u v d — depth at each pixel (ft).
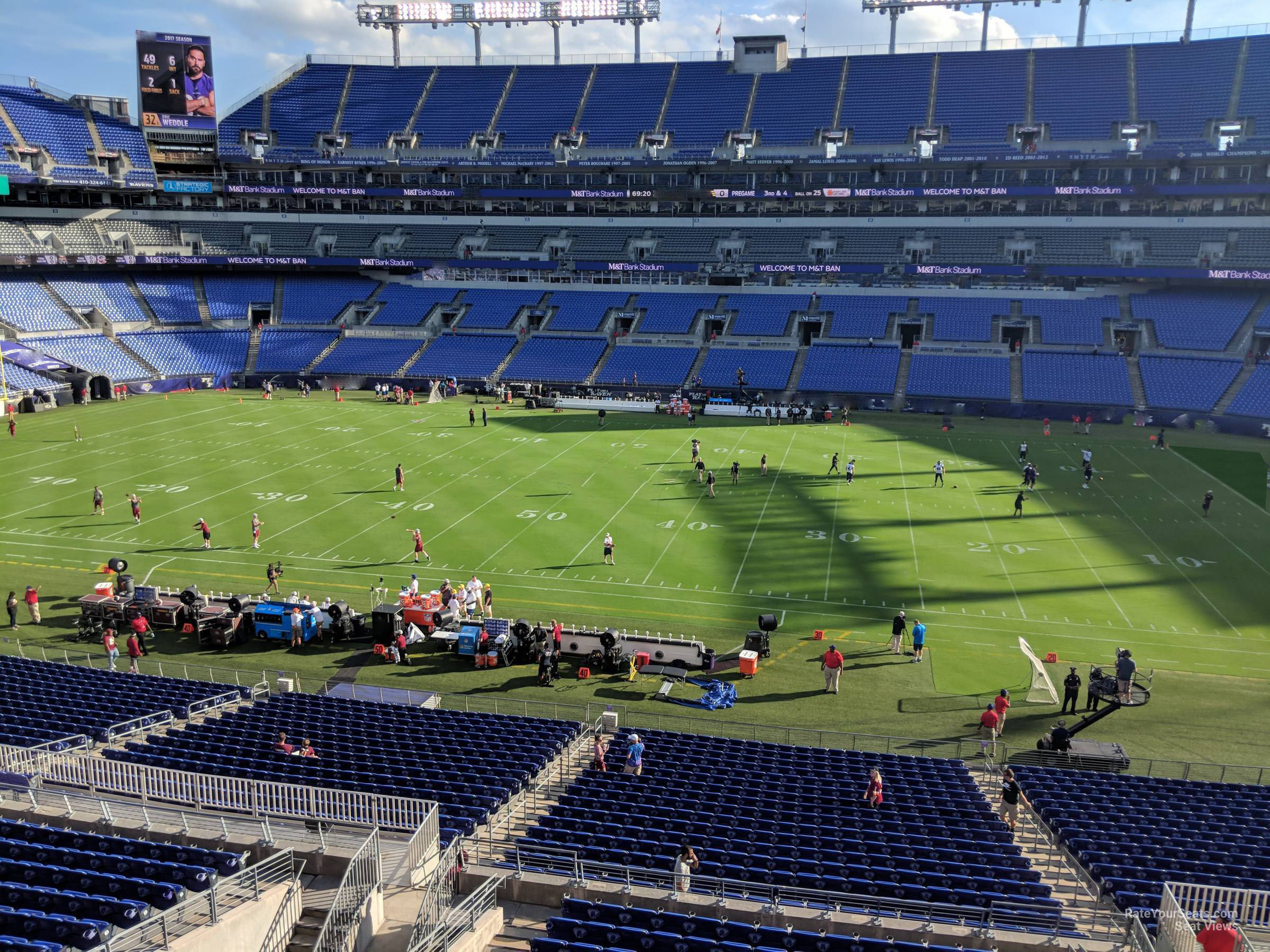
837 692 90.89
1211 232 248.52
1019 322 247.91
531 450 187.01
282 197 306.35
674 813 60.70
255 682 93.20
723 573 120.78
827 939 44.50
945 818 62.95
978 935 46.91
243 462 174.70
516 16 331.16
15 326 243.60
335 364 269.44
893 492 156.87
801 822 60.39
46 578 118.11
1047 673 94.84
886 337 253.44
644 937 43.93
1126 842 59.41
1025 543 132.16
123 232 285.43
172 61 287.28
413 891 48.98
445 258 293.64
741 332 263.08
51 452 180.65
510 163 297.94
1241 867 55.06
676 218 290.76
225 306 286.87
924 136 275.80
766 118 295.07
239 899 44.11
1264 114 250.98
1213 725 84.58
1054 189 254.47
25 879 43.88
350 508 146.00
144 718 73.05
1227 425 205.46
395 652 98.53
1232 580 118.62
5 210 270.46
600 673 96.27
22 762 61.57
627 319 278.05
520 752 71.31
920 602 112.27
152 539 131.34
